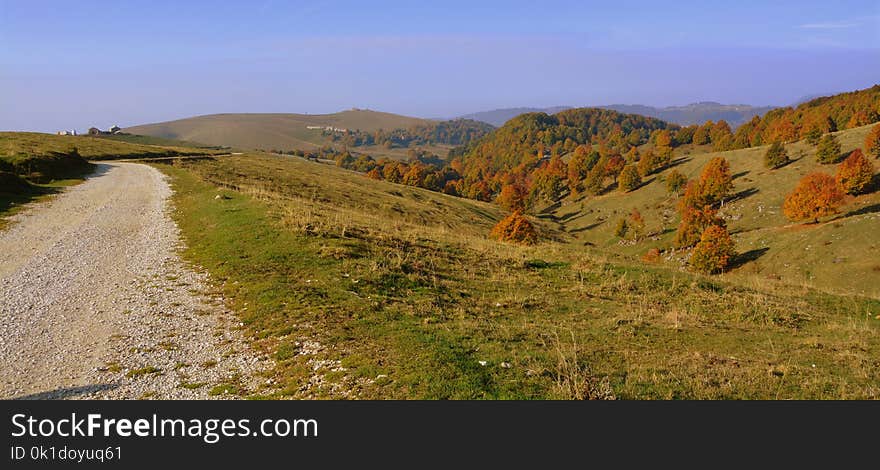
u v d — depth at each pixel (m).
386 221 27.02
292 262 15.82
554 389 7.96
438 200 85.88
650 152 139.38
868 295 17.30
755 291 16.67
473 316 12.35
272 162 82.44
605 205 129.88
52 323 11.41
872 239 64.31
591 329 11.62
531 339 10.62
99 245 19.00
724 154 131.62
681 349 10.34
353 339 10.23
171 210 26.16
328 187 55.62
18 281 14.44
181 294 13.53
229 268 15.52
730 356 9.88
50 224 22.28
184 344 10.32
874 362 9.75
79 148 60.75
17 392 8.28
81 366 9.27
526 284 16.09
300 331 10.69
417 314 12.07
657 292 15.69
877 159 90.62
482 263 18.30
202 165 52.09
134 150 68.44
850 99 145.88
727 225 91.69
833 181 75.62
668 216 108.31
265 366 9.30
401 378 8.39
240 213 22.94
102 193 31.27
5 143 48.62
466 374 8.50
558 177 151.50
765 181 103.94
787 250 70.88
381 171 151.62
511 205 107.06
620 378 8.49
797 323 13.12
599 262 19.08
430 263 17.31
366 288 13.82
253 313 11.90
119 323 11.45
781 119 153.12
